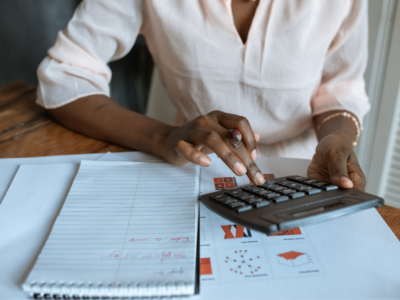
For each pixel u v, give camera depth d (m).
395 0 0.97
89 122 0.64
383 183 1.17
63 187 0.48
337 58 0.78
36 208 0.43
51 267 0.33
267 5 0.67
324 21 0.69
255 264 0.35
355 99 0.76
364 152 1.19
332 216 0.35
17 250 0.37
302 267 0.34
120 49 0.78
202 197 0.43
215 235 0.39
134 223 0.40
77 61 0.70
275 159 0.55
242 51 0.70
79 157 0.57
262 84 0.73
